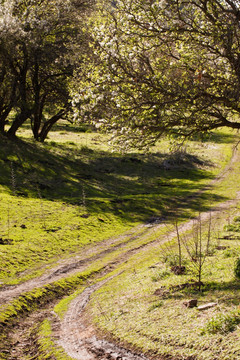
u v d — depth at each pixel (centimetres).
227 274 1366
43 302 1645
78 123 1484
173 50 1622
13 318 1441
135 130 1409
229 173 5397
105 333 1166
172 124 1419
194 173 5272
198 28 1486
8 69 4484
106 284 1767
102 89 1417
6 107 4872
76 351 1086
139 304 1311
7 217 2694
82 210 3164
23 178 3697
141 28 1493
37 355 1135
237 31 1502
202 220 3092
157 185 4519
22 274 1908
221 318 943
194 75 1502
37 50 4362
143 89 1427
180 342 938
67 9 4425
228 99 1426
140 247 2470
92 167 4797
